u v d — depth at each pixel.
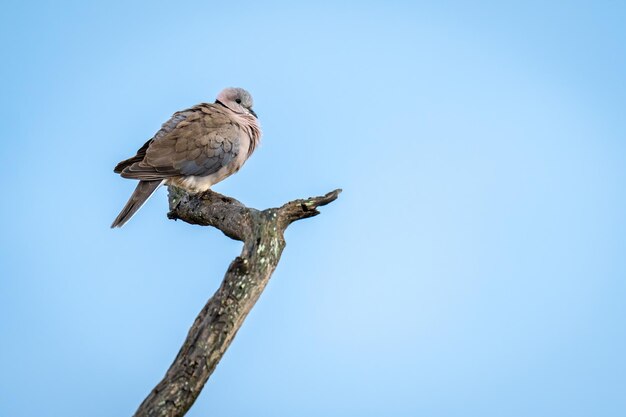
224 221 11.10
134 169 12.34
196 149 12.73
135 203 12.27
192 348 8.62
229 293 9.17
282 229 10.19
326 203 10.49
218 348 8.72
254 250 9.73
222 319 8.89
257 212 10.39
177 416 8.16
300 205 10.29
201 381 8.43
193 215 12.27
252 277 9.40
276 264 9.87
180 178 12.72
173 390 8.20
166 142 12.73
